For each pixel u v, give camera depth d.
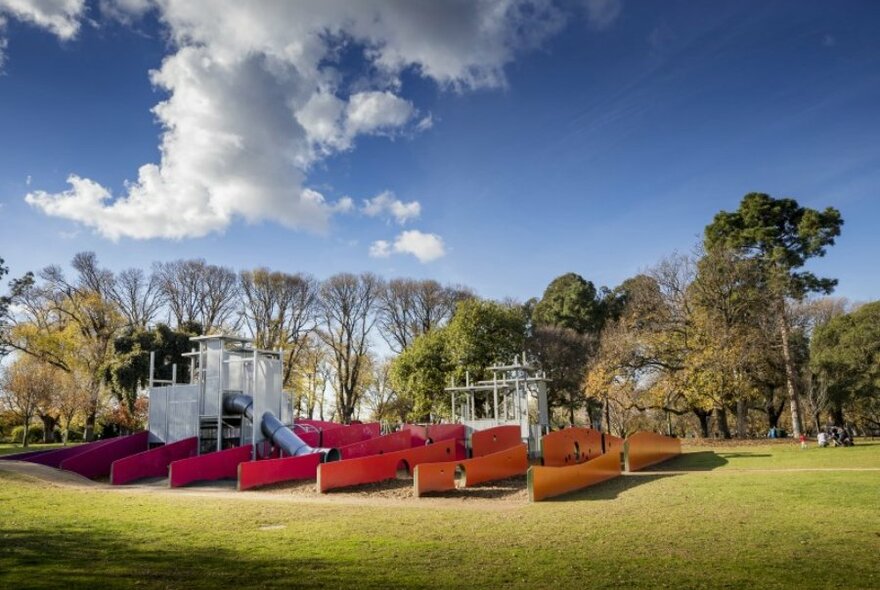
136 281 51.50
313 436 30.47
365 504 16.55
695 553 9.13
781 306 40.34
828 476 18.34
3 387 43.19
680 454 30.80
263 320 54.56
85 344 45.00
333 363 58.56
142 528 11.88
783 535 10.27
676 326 39.59
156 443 30.78
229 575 7.91
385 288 59.31
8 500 15.61
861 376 43.56
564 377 51.12
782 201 43.06
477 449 27.88
